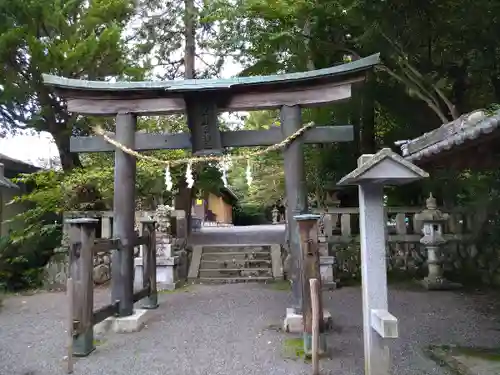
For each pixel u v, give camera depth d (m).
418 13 7.50
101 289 8.74
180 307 6.93
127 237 5.78
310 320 4.41
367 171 3.12
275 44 8.95
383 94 9.73
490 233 8.65
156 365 4.29
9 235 9.54
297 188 5.50
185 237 10.41
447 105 8.35
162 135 5.94
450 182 9.43
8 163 10.12
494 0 6.64
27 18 8.98
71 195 9.58
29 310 7.06
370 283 3.31
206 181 13.08
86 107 5.91
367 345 3.28
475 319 5.80
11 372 4.16
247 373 4.03
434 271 8.22
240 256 10.59
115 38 8.96
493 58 7.56
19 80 9.12
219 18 9.58
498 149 4.14
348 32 8.48
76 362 4.41
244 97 5.68
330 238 9.47
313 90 5.61
